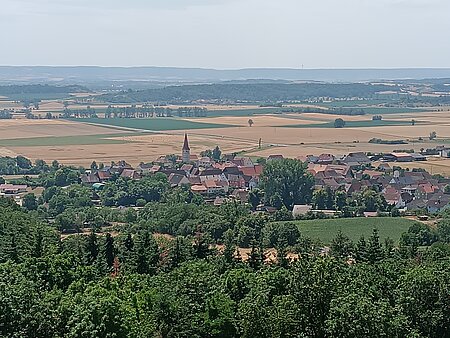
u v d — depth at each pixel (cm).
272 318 6241
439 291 6825
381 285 7412
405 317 6269
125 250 11762
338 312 6041
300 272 6500
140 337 6262
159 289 7525
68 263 8362
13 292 5878
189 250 11619
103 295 6594
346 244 14025
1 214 13775
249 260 11331
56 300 6500
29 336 5684
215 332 6800
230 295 7656
